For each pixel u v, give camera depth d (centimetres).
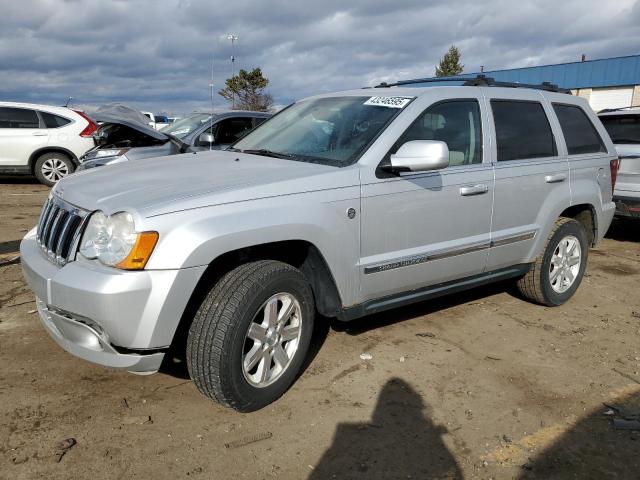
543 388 347
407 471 266
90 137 1127
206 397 320
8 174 1102
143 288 259
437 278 386
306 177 314
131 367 272
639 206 688
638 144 691
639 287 557
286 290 305
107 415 299
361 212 331
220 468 262
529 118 448
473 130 404
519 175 422
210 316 280
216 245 273
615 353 402
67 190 321
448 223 380
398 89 407
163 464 263
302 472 262
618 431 304
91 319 265
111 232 269
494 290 532
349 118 383
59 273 274
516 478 264
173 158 395
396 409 317
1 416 293
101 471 256
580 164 479
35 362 351
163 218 265
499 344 409
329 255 320
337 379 347
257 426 296
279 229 294
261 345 300
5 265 544
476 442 291
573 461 278
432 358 381
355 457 275
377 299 359
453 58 4578
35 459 261
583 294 531
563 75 3731
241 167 338
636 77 3356
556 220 469
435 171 369
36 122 1098
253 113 878
